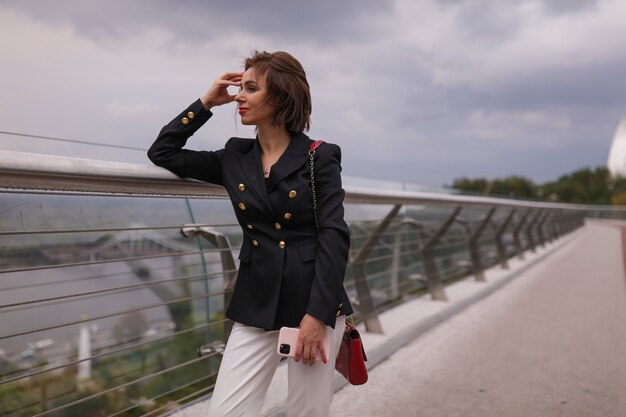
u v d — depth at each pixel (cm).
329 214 128
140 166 144
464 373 283
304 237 133
